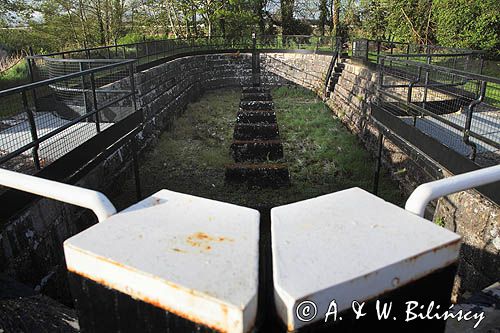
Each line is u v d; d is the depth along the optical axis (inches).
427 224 40.9
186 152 382.0
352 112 457.7
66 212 187.3
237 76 777.6
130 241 38.8
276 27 1144.2
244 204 274.4
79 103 296.7
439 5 644.1
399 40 782.5
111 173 270.7
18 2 660.1
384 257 35.6
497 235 144.3
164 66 474.3
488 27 573.6
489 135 221.6
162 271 34.7
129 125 241.8
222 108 593.9
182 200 46.3
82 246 38.2
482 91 152.9
